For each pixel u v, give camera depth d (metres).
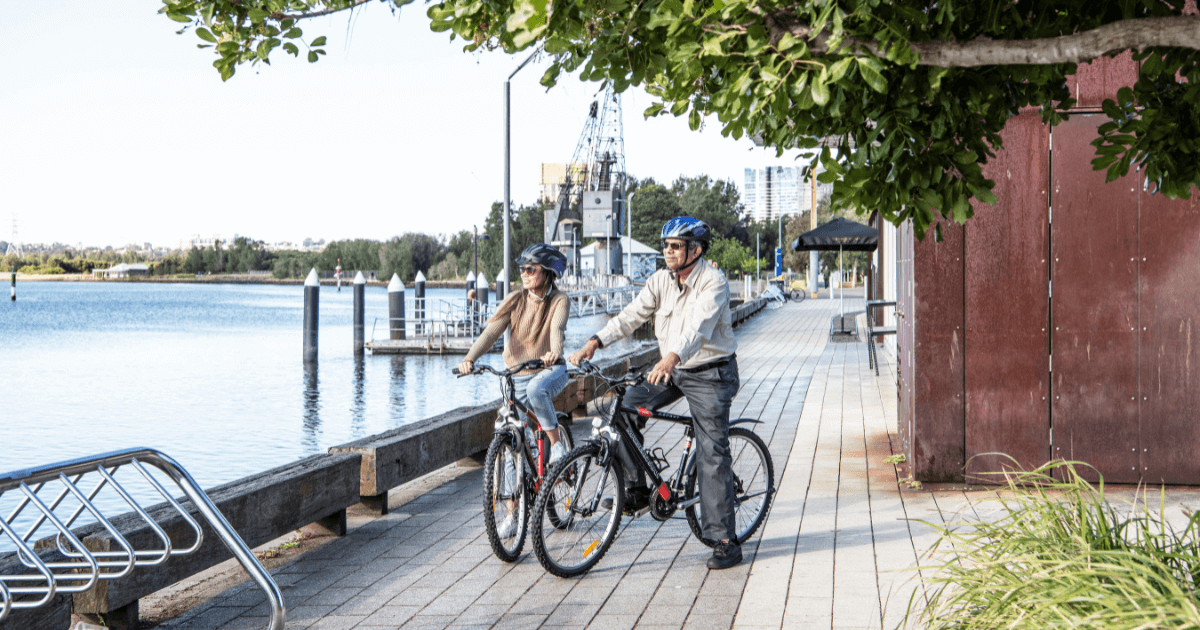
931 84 2.82
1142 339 6.27
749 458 5.53
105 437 16.25
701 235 4.84
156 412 19.45
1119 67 6.20
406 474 6.63
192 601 4.61
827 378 14.37
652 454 5.21
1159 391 6.25
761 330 27.34
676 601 4.43
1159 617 2.28
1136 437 6.29
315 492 5.50
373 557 5.36
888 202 3.17
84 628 3.75
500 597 4.56
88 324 54.59
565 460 4.80
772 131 3.13
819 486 6.86
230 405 20.62
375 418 18.64
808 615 4.15
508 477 5.27
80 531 4.16
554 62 2.91
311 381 25.25
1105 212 6.27
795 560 5.04
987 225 6.39
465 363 5.36
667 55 2.76
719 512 4.93
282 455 14.30
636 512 5.12
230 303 91.38
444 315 35.84
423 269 166.88
